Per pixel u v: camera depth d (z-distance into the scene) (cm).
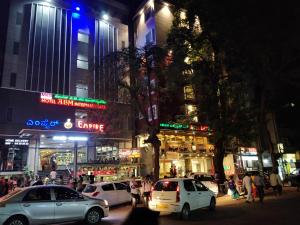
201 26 2248
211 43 2266
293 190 2383
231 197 1897
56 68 3400
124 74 2086
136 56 2055
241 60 2103
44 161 3284
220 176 2305
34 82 3222
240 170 3481
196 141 3303
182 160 3238
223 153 2375
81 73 3575
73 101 2778
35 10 3462
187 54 2308
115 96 2225
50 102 2714
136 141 3158
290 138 4141
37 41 3369
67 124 2525
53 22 3547
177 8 2392
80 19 3803
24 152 2734
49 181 2347
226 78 2295
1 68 3139
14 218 950
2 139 2678
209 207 1399
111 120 2708
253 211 1341
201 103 2247
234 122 2153
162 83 2281
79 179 2269
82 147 3070
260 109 2438
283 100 3422
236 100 2230
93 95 3212
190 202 1221
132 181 1784
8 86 3084
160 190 1247
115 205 1681
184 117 2552
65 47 3541
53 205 1030
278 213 1252
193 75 2234
